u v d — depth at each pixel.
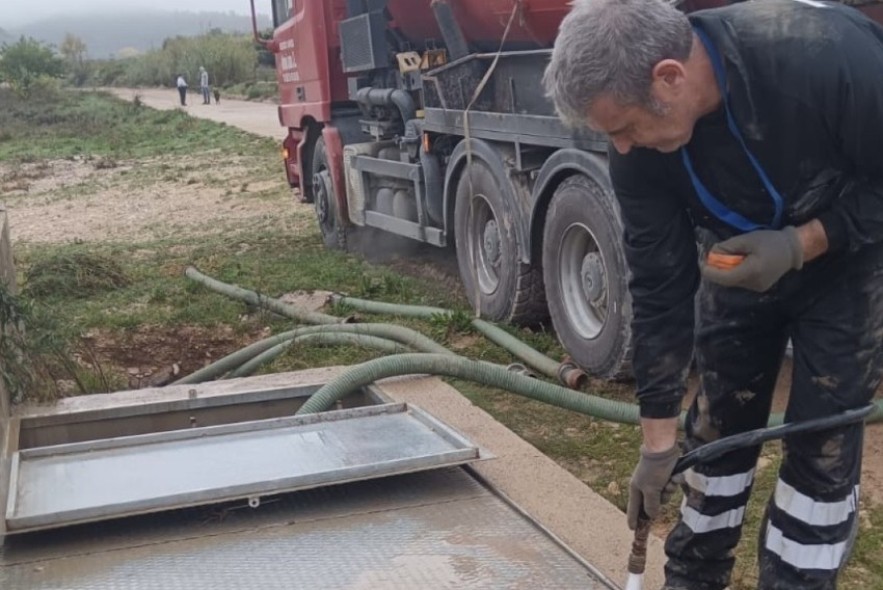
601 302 5.40
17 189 18.45
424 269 8.66
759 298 2.55
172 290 8.13
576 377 5.41
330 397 4.61
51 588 3.02
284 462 3.70
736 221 2.44
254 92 44.03
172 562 3.15
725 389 2.73
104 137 29.09
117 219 13.88
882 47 2.24
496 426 4.32
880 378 2.48
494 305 6.59
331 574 3.04
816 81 2.17
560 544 3.19
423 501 3.54
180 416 4.63
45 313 5.16
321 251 9.81
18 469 3.68
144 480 3.57
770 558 2.56
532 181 6.08
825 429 2.42
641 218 2.58
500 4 5.97
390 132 8.64
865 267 2.38
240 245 10.52
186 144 24.72
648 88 2.16
